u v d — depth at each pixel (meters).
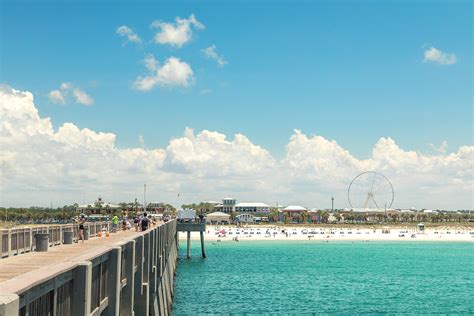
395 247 196.12
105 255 17.00
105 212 171.75
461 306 69.44
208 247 181.88
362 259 142.75
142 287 26.17
